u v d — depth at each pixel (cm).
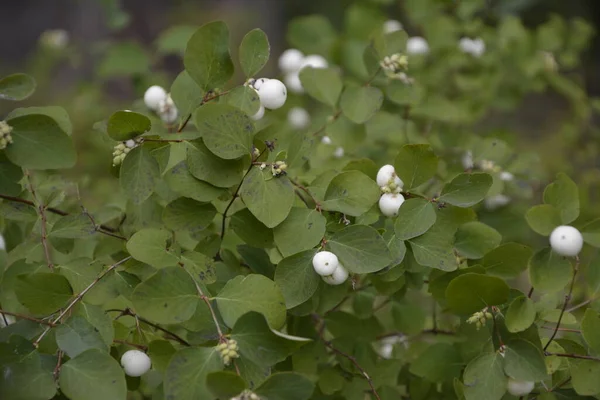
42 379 65
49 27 281
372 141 85
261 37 69
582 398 69
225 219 73
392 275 69
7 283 72
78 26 261
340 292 71
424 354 74
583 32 111
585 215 79
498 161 83
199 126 66
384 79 78
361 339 76
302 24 96
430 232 69
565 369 70
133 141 69
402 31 79
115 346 69
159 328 70
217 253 72
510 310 67
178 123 74
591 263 71
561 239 67
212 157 68
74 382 64
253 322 64
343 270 67
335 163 78
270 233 70
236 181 68
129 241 67
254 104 68
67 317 67
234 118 67
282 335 63
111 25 109
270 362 64
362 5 100
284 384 63
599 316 67
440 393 75
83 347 66
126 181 67
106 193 92
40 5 284
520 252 70
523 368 66
